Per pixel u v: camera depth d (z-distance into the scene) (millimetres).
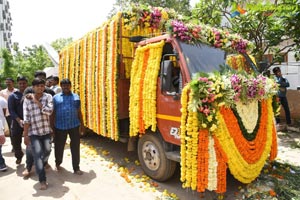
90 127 7488
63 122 5645
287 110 10070
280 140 8492
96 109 7012
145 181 5387
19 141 6371
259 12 9234
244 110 4539
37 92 5180
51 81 8375
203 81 4109
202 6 10359
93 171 6012
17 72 25000
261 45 9820
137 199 4691
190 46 4969
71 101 5715
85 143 8266
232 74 4527
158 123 5098
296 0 8422
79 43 8188
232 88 4277
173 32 4938
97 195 4867
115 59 6039
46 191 5051
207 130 4180
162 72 4922
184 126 4316
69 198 4766
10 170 6156
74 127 5715
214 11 10297
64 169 6145
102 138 8852
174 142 4762
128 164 6391
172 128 4793
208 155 4176
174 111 4742
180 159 4605
